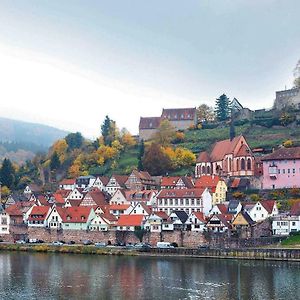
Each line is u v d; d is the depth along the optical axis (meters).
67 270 189.00
